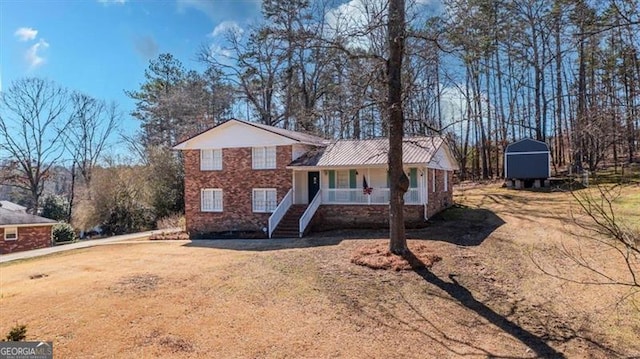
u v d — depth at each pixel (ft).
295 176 79.92
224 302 34.19
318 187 80.53
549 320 30.14
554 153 127.24
